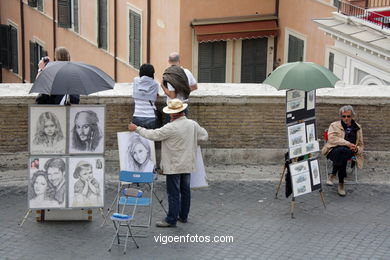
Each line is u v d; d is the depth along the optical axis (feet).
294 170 36.42
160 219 35.50
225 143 42.98
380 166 42.86
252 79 81.46
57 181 34.71
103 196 34.96
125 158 37.93
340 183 38.86
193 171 34.22
